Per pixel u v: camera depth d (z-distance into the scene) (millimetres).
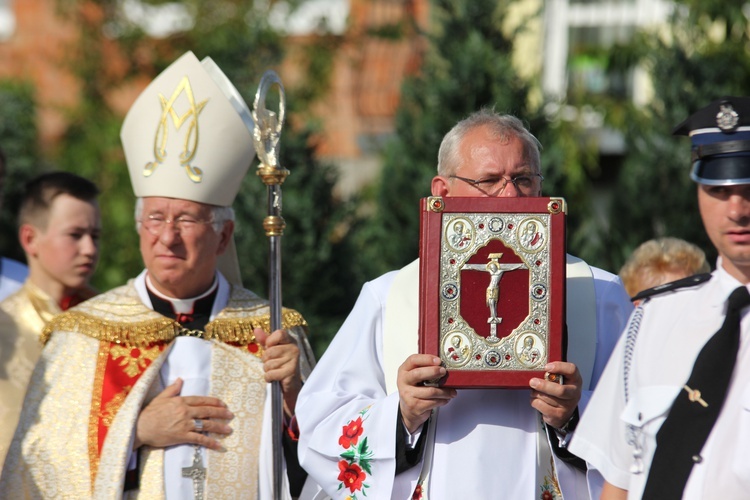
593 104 17609
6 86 19859
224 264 9633
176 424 8617
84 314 9109
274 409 8453
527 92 13461
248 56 14727
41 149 20609
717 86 14000
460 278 7258
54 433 8648
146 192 9109
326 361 8281
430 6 14148
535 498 7520
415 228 13352
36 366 8953
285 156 13250
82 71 21328
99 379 8812
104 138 20891
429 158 13305
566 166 15188
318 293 12984
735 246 6016
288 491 8602
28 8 22516
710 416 5965
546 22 19000
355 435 7742
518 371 7199
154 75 21328
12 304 9906
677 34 15094
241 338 9141
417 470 7660
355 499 7719
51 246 10008
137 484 8547
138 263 19000
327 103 20641
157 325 9016
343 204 13547
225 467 8664
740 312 6082
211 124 9133
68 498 8445
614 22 19125
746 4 15438
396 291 8266
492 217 7281
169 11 21344
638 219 13641
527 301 7246
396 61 20875
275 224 8562
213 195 9117
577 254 13203
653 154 13711
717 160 6062
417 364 7199
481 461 7555
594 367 7910
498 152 7586
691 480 5949
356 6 20875
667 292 6488
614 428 6453
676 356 6230
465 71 13164
